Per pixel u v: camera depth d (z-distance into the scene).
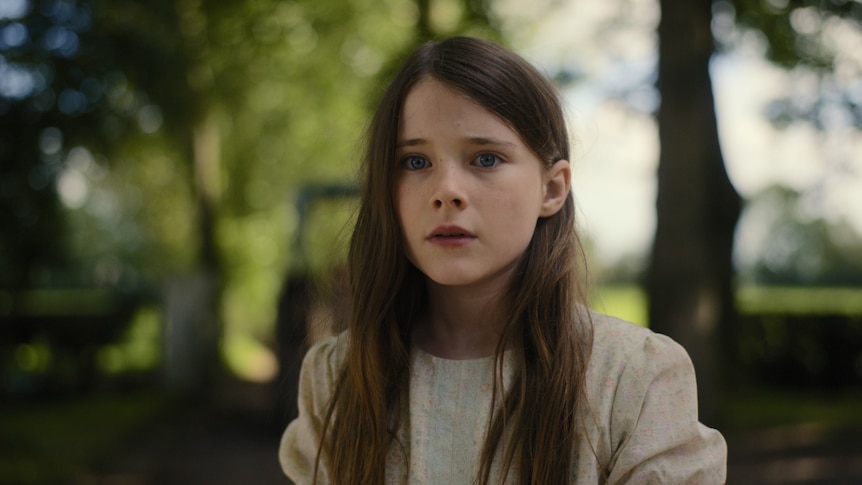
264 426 8.49
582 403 1.11
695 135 6.07
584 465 1.08
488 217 1.09
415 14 7.46
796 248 25.75
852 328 10.25
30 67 6.55
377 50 11.22
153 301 12.48
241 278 14.28
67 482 5.92
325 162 13.78
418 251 1.12
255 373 13.55
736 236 7.88
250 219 14.59
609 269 21.86
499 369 1.15
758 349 10.52
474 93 1.09
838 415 7.84
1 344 10.11
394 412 1.20
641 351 1.13
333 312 1.50
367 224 1.24
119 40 6.98
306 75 11.93
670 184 6.11
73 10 6.57
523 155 1.11
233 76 10.85
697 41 6.11
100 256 19.38
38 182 6.77
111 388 10.95
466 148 1.09
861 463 6.00
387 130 1.16
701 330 6.06
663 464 1.07
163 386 10.87
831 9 6.71
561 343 1.13
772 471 5.82
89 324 10.92
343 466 1.21
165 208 15.81
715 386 6.19
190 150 11.54
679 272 6.06
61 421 8.54
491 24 7.47
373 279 1.21
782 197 8.91
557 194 1.19
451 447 1.15
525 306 1.16
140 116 7.92
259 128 13.16
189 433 8.21
